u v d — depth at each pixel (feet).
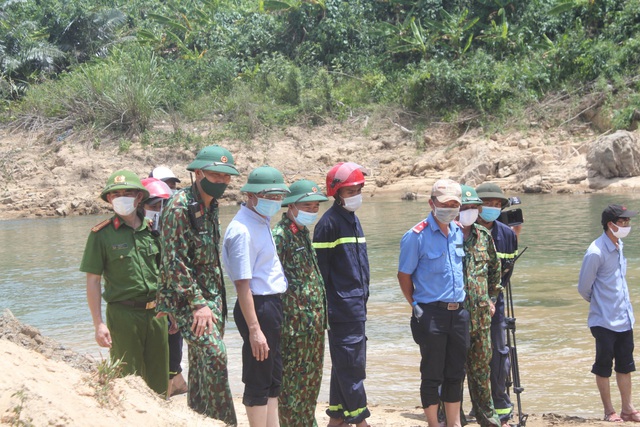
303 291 17.44
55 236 75.61
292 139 118.42
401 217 76.84
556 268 45.50
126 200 17.33
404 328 32.86
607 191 87.45
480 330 18.89
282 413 17.62
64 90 124.67
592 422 20.85
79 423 11.56
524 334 30.94
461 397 18.85
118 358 17.58
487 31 123.85
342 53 134.21
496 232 20.58
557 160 97.86
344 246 18.78
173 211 15.98
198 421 14.42
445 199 17.93
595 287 21.80
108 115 120.57
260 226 16.60
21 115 124.67
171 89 128.98
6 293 44.75
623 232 21.50
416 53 129.49
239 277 16.15
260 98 127.54
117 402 13.01
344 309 18.63
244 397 16.48
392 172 107.45
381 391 24.64
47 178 110.63
